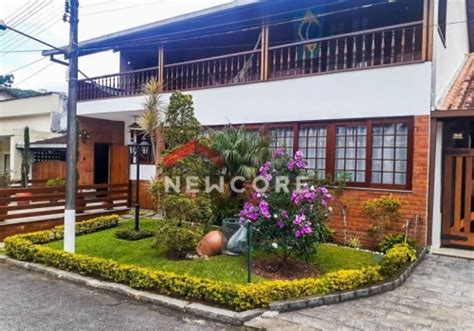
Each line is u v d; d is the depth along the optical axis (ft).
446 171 24.41
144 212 38.45
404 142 24.04
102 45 39.11
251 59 32.27
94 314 14.73
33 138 58.03
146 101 32.99
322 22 32.65
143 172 41.09
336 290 16.11
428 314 14.40
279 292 15.30
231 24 33.83
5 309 15.16
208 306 14.98
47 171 51.67
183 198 21.42
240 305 14.49
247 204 19.57
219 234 22.43
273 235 18.47
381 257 21.30
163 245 21.61
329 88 26.53
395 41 26.53
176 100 23.66
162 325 13.75
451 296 16.34
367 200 24.97
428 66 22.93
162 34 36.09
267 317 14.14
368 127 25.16
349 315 14.30
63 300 16.30
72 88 22.08
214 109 32.35
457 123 24.12
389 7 30.50
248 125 30.45
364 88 25.12
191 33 36.06
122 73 38.37
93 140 44.96
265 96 29.55
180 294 15.97
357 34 25.84
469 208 23.89
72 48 22.04
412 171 23.56
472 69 32.30
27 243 23.03
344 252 22.82
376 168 25.04
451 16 29.35
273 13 30.94
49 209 33.40
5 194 29.73
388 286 17.03
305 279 16.52
